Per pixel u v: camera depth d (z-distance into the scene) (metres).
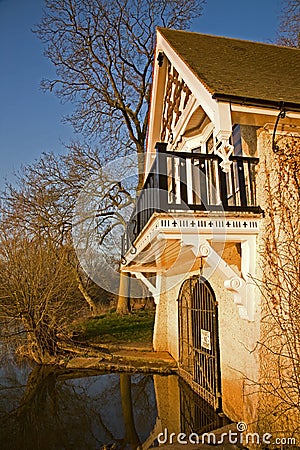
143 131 17.66
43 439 5.89
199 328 7.34
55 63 16.53
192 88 5.04
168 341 10.77
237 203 5.74
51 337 10.72
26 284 10.59
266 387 4.48
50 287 10.78
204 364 6.93
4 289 10.51
